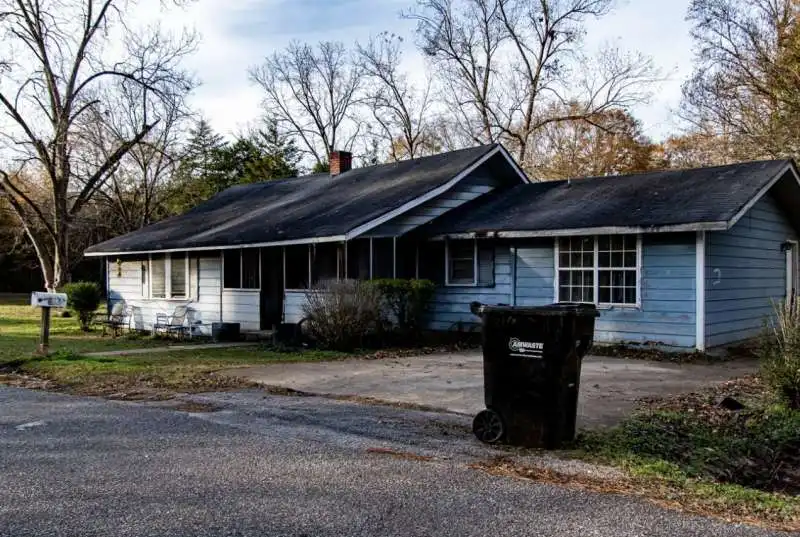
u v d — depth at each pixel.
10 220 36.66
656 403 7.94
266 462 5.38
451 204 16.92
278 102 44.56
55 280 28.53
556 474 5.10
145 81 29.77
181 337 17.81
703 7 24.09
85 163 32.28
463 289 15.81
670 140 33.91
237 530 3.93
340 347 13.66
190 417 7.18
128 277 21.42
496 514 4.22
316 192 19.84
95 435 6.33
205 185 40.47
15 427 6.70
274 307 17.53
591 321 6.15
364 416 7.25
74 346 14.93
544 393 5.86
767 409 7.45
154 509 4.28
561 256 14.14
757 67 23.47
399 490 4.68
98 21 28.31
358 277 15.76
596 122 34.69
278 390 8.98
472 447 5.93
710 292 12.56
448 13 35.09
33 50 27.28
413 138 41.16
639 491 4.70
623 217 12.70
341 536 3.85
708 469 5.36
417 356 12.79
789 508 4.39
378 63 41.03
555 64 33.78
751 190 12.23
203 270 18.84
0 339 16.53
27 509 4.28
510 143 35.22
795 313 8.05
